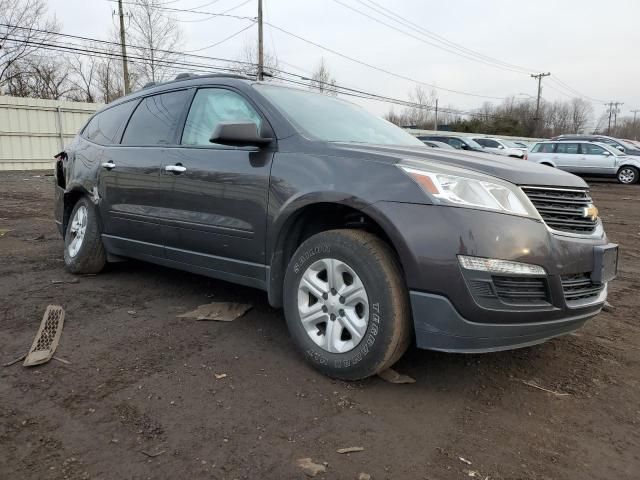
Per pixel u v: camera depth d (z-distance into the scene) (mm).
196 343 3367
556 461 2268
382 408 2643
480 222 2570
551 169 3117
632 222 10336
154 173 4047
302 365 3090
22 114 22156
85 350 3223
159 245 4137
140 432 2355
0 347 3230
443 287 2566
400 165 2783
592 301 2928
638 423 2609
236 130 3145
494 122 62188
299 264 3062
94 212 4785
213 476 2068
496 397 2818
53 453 2188
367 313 2748
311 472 2109
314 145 3150
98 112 5328
